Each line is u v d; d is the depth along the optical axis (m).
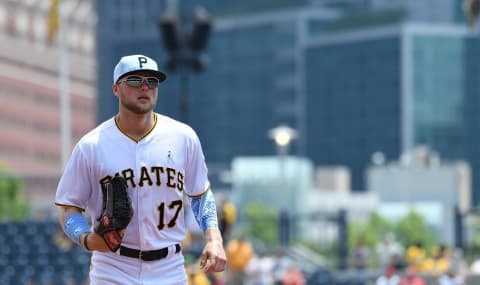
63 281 95.62
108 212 20.64
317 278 106.25
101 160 21.84
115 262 22.08
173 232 22.31
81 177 21.98
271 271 87.69
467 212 110.56
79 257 97.19
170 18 89.94
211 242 22.28
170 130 22.19
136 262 22.08
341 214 117.19
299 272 92.50
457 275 81.19
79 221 21.92
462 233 110.69
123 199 20.64
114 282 22.02
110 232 20.67
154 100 21.77
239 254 80.00
